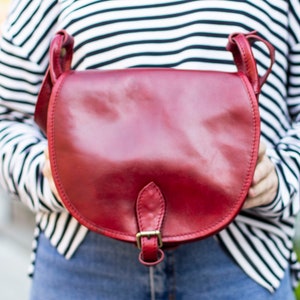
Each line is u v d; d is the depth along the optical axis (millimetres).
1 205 3701
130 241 1088
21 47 1355
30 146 1349
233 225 1270
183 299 1282
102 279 1302
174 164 1072
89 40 1269
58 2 1336
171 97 1098
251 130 1081
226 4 1247
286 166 1260
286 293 1348
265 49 1267
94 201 1092
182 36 1240
